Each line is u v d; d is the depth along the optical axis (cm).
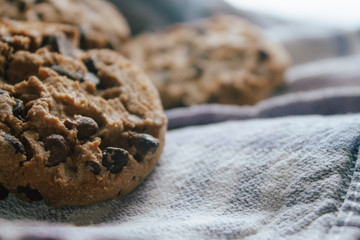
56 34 24
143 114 23
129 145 22
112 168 21
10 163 20
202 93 39
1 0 31
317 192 20
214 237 19
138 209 21
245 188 21
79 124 21
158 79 40
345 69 42
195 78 40
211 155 23
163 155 24
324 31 56
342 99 29
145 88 24
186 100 38
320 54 53
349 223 18
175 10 56
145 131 22
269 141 23
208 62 41
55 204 20
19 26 25
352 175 20
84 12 34
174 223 20
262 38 44
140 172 22
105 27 34
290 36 54
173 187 22
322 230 18
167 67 41
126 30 38
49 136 20
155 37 47
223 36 44
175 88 39
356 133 21
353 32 54
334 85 40
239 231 19
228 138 24
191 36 45
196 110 30
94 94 23
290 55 53
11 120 20
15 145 20
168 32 47
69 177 20
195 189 22
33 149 20
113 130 22
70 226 19
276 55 42
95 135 21
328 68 43
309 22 66
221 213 20
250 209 20
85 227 19
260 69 40
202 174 22
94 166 20
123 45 37
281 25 64
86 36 29
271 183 21
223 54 42
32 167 20
